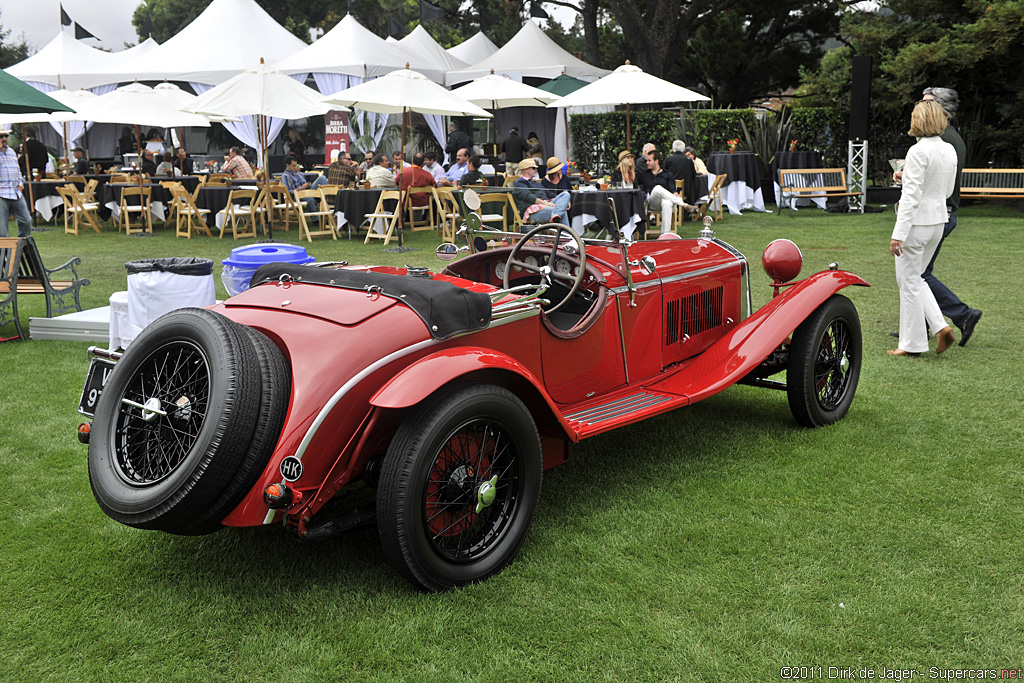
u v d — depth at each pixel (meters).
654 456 3.99
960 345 5.83
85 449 4.09
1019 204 14.48
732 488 3.59
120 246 11.70
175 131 21.62
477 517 2.97
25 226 10.05
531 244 4.00
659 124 18.67
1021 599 2.66
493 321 3.07
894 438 4.13
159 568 2.96
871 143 17.75
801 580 2.81
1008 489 3.51
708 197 13.95
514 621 2.60
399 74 11.95
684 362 4.27
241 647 2.48
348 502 3.52
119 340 4.90
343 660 2.42
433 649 2.46
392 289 2.97
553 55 20.20
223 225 12.83
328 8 41.47
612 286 3.76
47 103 6.93
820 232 12.16
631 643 2.47
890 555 2.97
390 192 11.90
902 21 17.61
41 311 7.25
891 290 7.87
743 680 2.30
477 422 2.76
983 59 16.31
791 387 4.21
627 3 20.78
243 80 13.06
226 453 2.44
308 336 2.78
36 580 2.87
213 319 2.70
